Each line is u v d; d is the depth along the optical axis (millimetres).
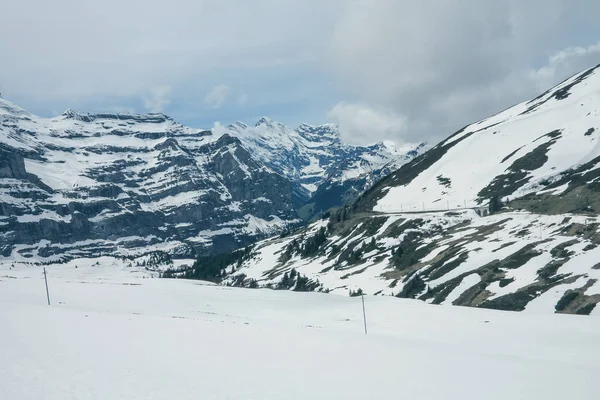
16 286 127562
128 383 32031
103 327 56500
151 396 29406
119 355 41219
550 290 101312
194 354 43906
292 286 188000
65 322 58719
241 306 111500
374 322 87688
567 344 61406
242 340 52625
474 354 50375
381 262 178250
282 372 38750
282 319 95438
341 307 104062
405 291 135625
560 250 119688
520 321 75500
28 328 52781
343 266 194875
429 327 78438
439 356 48156
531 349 59969
